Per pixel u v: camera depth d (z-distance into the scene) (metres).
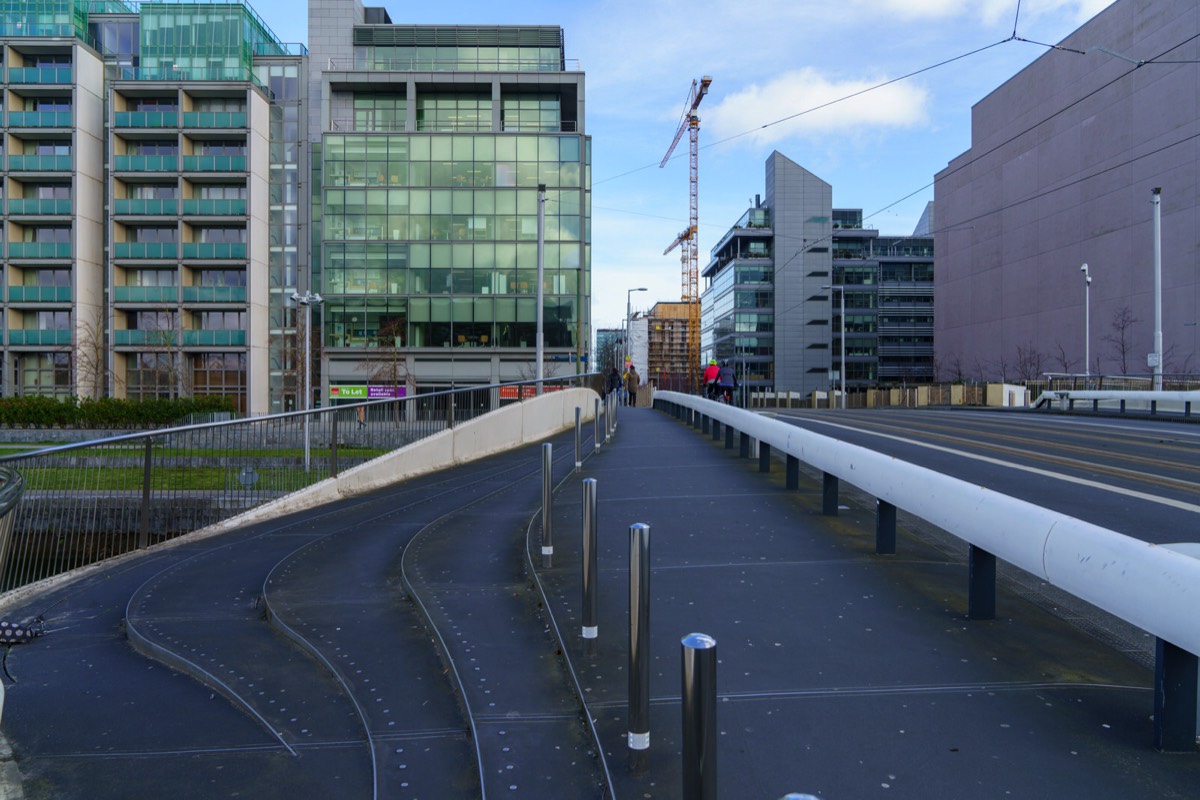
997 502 4.55
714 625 4.85
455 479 12.80
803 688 3.93
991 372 72.62
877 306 109.94
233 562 7.73
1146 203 53.59
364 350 49.38
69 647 5.56
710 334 134.12
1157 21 52.59
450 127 52.66
